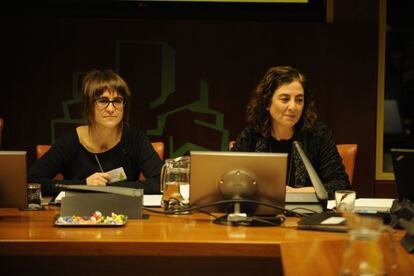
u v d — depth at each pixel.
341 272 1.22
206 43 4.50
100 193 2.44
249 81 4.52
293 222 2.37
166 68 4.51
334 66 4.49
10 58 4.46
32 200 2.66
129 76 4.50
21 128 4.48
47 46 4.46
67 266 2.15
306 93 3.06
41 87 4.48
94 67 4.48
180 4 4.56
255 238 2.06
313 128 3.13
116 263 2.14
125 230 2.19
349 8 4.47
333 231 2.17
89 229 2.20
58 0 4.55
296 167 3.10
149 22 4.48
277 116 3.00
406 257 1.75
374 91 4.49
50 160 3.17
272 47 4.50
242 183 2.29
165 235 2.10
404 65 4.65
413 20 4.59
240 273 2.13
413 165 2.12
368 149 4.53
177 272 2.14
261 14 4.56
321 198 2.51
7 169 2.33
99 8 4.58
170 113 4.53
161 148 3.51
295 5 4.56
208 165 2.30
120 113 3.10
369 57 4.48
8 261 2.15
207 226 2.28
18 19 4.45
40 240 2.01
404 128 4.69
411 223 1.99
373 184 4.54
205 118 4.54
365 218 1.22
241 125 4.53
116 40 4.48
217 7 4.56
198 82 4.52
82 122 4.49
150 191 3.04
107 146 3.23
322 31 4.49
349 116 4.52
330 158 3.10
